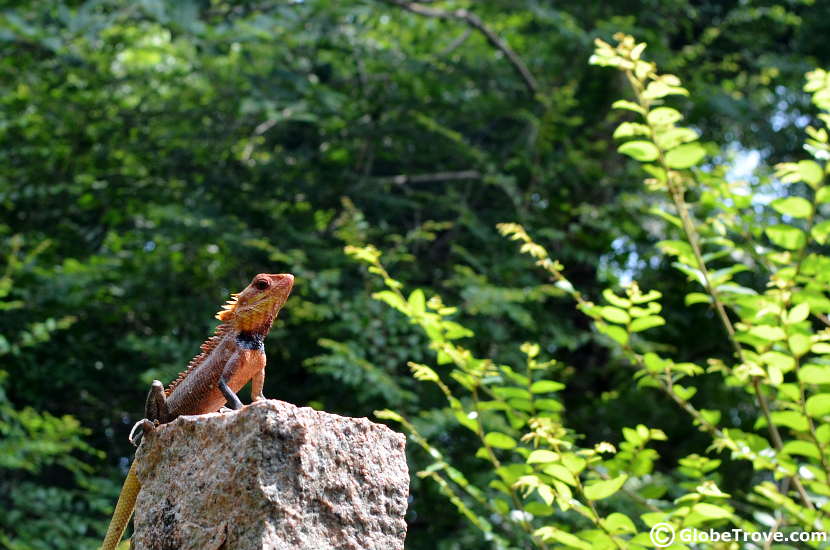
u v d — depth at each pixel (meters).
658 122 5.42
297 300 11.27
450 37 15.68
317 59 13.16
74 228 13.29
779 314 5.14
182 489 3.51
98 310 11.94
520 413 5.97
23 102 12.63
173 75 13.15
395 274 11.77
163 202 12.38
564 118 12.62
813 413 5.15
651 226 13.91
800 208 5.25
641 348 10.43
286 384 12.41
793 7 16.59
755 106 15.89
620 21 12.91
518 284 12.23
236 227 11.70
